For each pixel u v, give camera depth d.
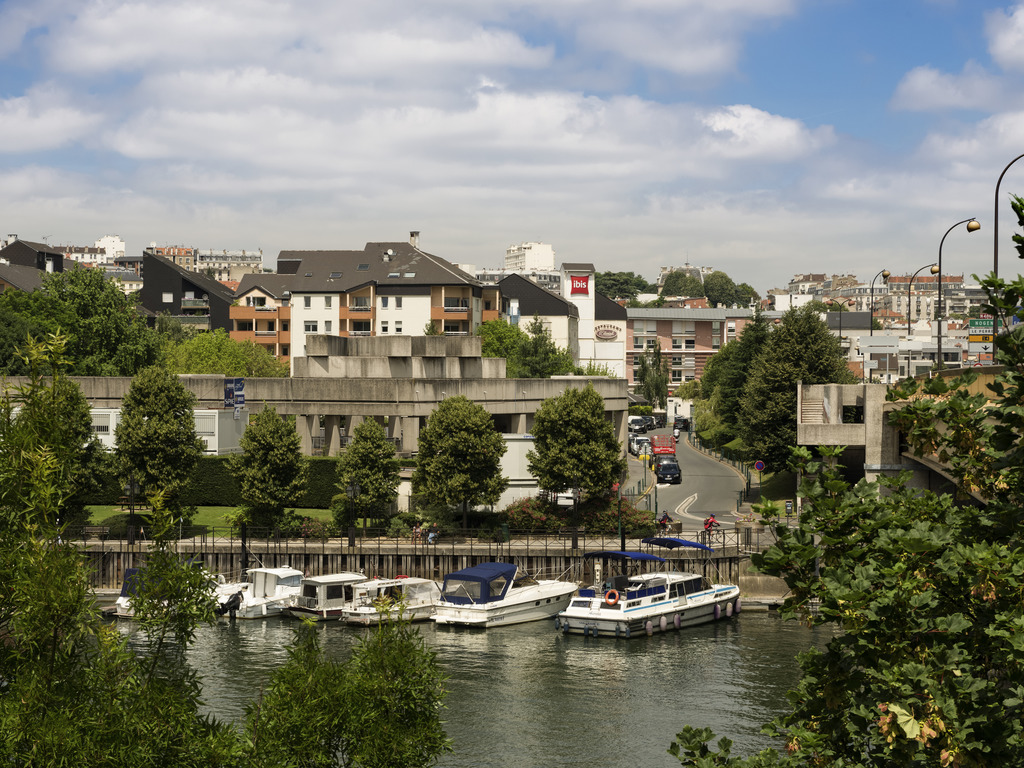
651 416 149.62
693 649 51.44
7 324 102.94
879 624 13.00
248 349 134.38
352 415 83.81
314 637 20.28
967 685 12.38
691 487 88.44
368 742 18.81
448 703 42.56
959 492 15.33
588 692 44.12
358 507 69.12
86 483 66.94
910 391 15.91
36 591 15.45
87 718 15.68
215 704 41.28
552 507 71.38
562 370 123.06
